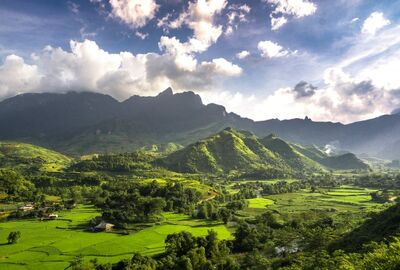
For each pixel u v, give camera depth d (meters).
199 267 121.88
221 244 142.62
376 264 57.47
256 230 158.38
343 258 72.75
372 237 104.50
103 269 118.44
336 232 129.25
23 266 127.31
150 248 148.88
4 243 157.62
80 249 147.62
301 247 128.12
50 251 144.88
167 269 118.88
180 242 138.88
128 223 192.75
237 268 121.38
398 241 60.97
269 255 131.38
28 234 174.00
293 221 169.00
